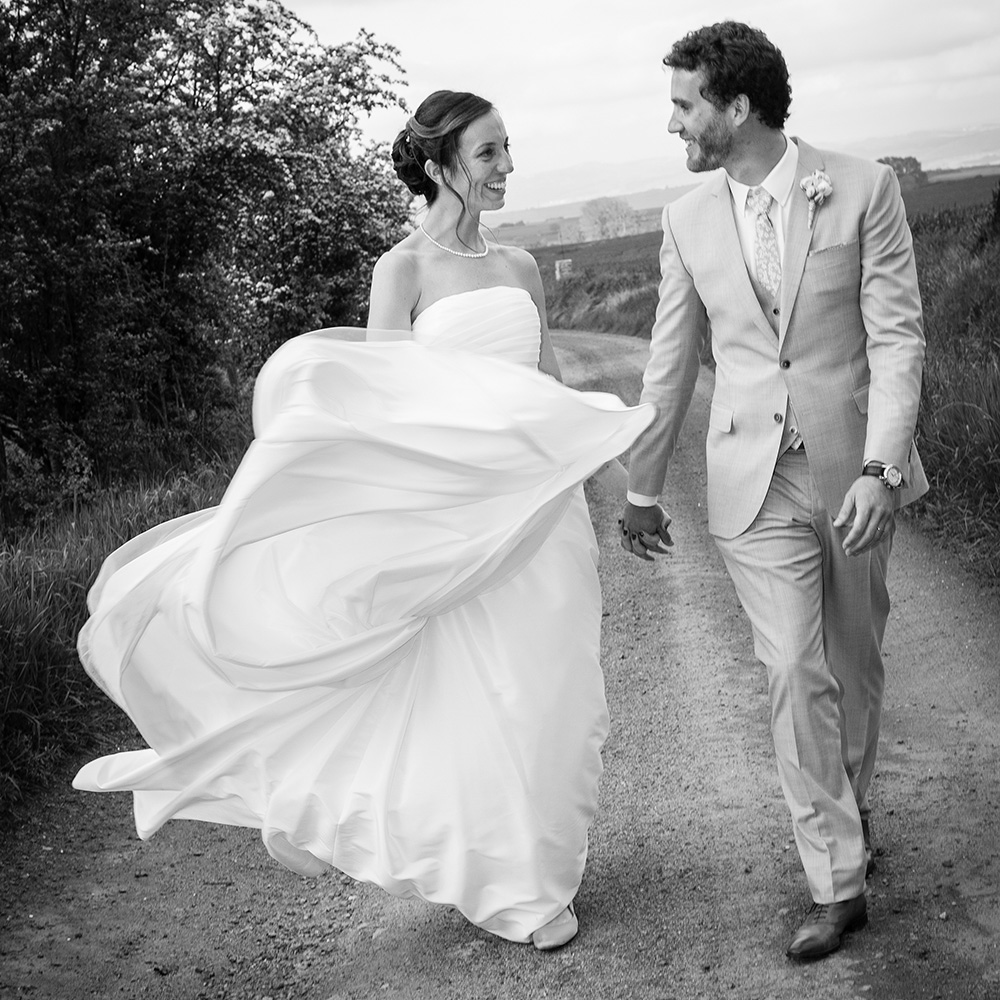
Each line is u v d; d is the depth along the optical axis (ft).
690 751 14.43
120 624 10.01
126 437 40.09
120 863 13.47
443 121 10.85
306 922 11.81
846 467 9.96
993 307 35.53
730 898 10.64
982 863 10.53
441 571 9.90
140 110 41.45
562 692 10.19
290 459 9.43
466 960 10.30
